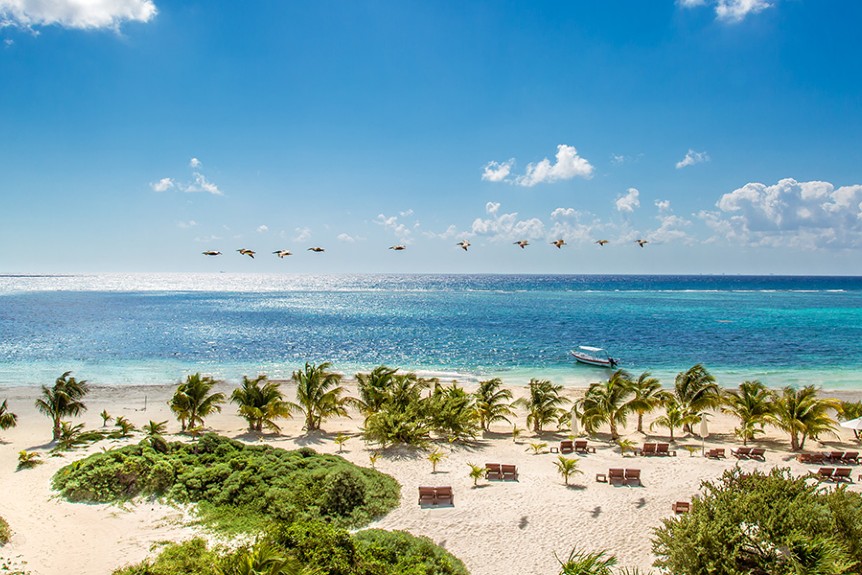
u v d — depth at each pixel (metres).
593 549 19.86
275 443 33.97
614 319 124.25
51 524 21.53
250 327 110.31
